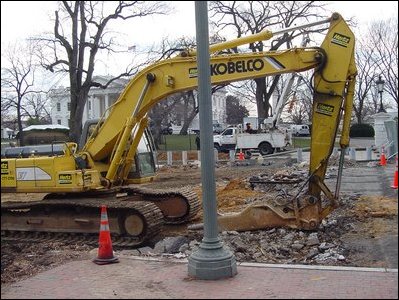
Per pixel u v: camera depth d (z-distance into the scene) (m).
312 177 10.86
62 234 12.67
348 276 7.49
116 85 53.34
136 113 12.08
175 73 11.75
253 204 11.39
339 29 10.59
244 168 27.92
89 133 13.42
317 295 6.60
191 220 14.25
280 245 10.16
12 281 7.93
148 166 13.80
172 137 62.09
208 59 7.69
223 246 7.83
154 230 11.80
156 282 7.52
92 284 7.52
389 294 6.53
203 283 7.37
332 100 10.59
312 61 10.63
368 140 52.47
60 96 73.56
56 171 12.45
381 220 11.64
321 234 10.77
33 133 37.94
